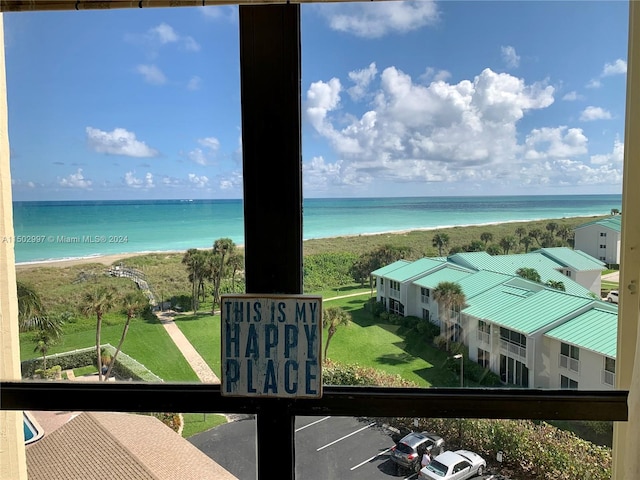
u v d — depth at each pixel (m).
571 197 0.87
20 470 0.86
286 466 0.80
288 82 0.77
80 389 0.82
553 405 0.77
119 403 0.82
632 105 0.76
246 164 0.79
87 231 0.95
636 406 0.58
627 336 0.77
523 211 0.90
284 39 0.77
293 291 0.79
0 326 0.83
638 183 0.76
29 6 0.65
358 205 0.92
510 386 0.85
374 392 0.79
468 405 0.78
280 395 0.78
